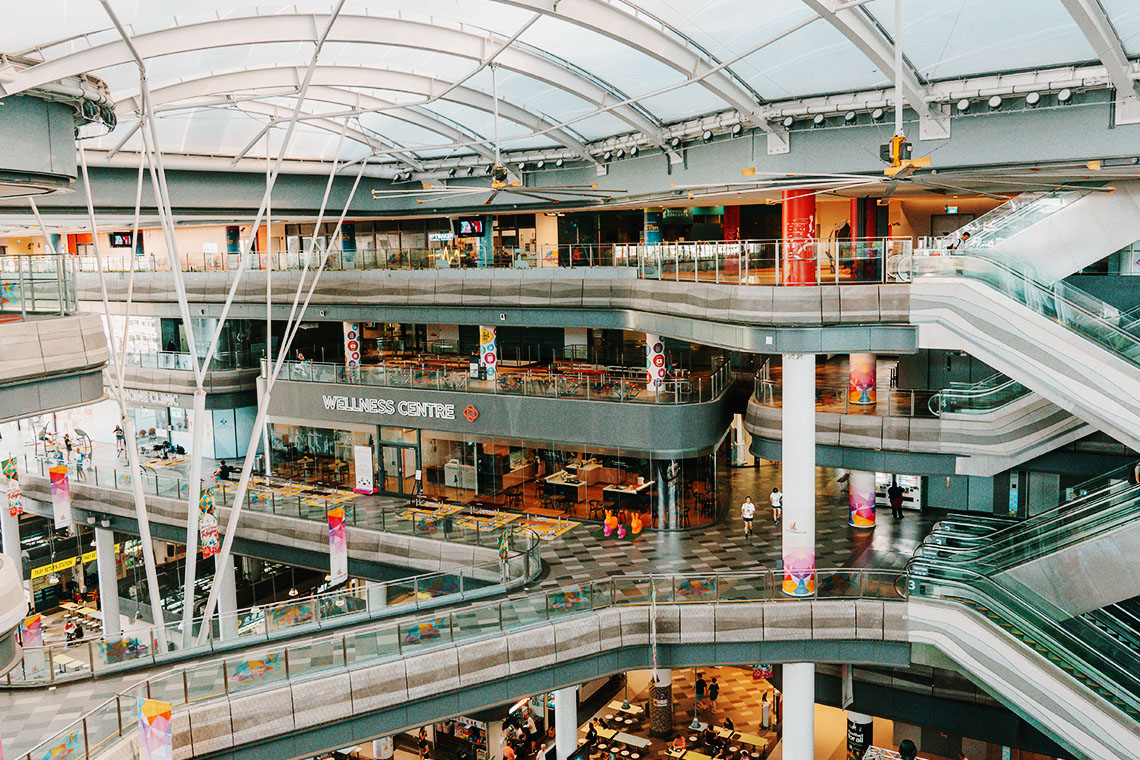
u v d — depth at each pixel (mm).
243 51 27938
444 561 31875
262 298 46000
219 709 18875
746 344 25609
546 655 23109
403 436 39594
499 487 37250
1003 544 23156
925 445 26844
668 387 32906
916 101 24891
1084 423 25094
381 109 34500
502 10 26203
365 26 26375
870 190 28953
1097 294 30734
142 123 20297
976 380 33375
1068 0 18141
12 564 15992
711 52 26312
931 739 29828
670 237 46844
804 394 24875
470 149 42281
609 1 24500
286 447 44000
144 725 15547
